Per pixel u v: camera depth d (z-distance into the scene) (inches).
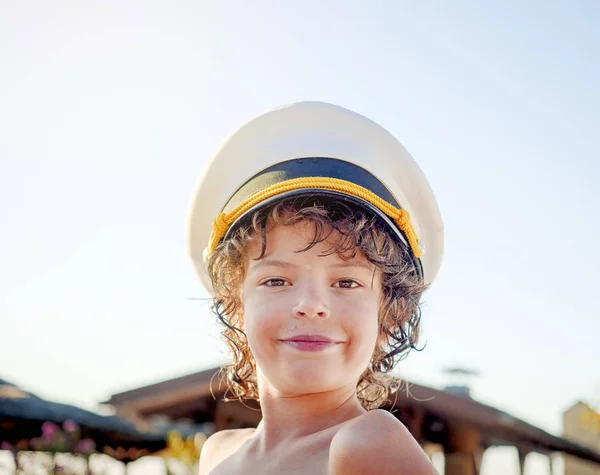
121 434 506.6
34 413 426.6
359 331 59.3
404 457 52.8
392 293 64.5
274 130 67.6
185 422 484.4
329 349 58.3
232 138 69.4
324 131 66.7
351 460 52.7
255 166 67.1
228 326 69.3
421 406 447.8
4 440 423.5
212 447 77.0
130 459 588.4
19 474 420.2
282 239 60.5
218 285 67.4
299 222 60.1
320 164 64.9
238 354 76.9
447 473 471.8
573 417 808.3
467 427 462.6
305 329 58.2
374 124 68.7
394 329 66.4
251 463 62.3
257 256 61.4
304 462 58.1
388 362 68.9
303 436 60.2
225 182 69.9
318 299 58.5
